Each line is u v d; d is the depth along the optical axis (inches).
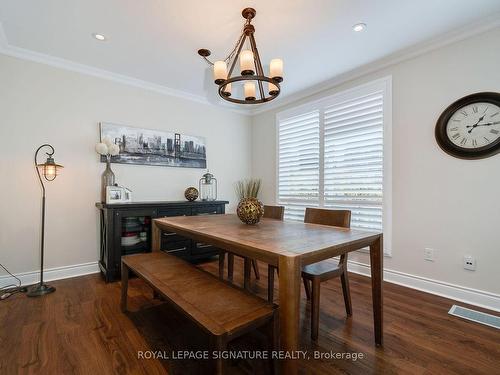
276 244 54.2
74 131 112.2
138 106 129.8
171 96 141.3
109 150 113.9
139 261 78.2
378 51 100.9
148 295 92.5
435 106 94.8
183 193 145.7
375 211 112.3
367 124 115.3
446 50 92.1
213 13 78.9
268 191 167.5
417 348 62.7
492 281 82.9
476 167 85.8
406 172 102.5
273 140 163.8
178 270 70.1
